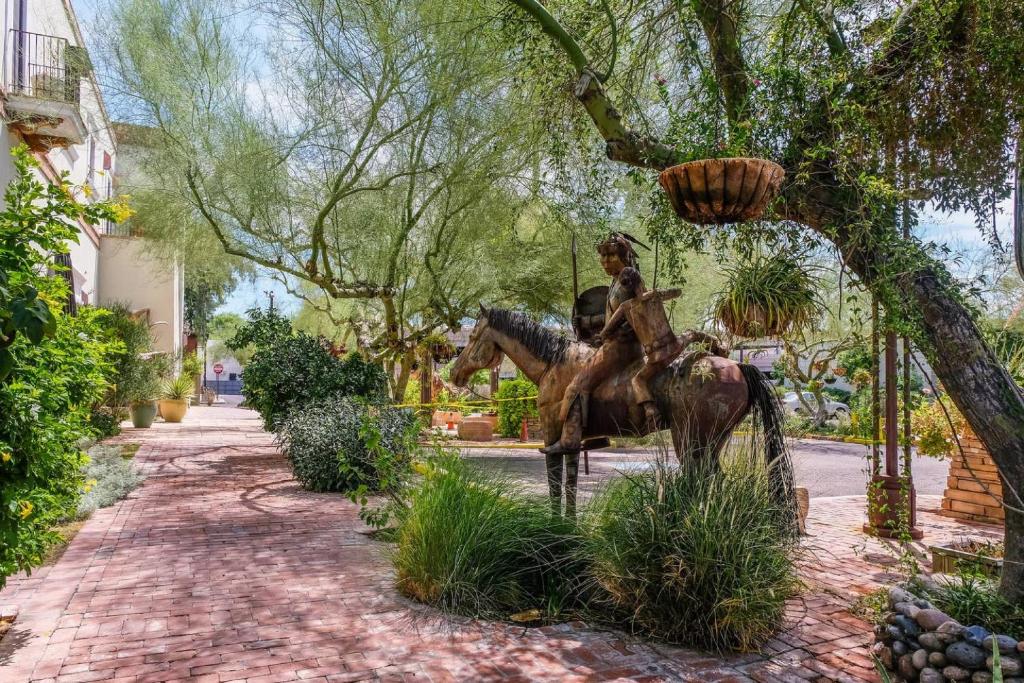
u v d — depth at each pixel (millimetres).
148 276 20797
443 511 4914
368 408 9453
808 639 4109
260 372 12711
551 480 5473
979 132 4227
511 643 4043
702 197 3496
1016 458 3709
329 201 10211
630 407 5090
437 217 10898
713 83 4410
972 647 3135
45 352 4289
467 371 5871
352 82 9492
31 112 10406
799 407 18438
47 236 3973
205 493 8922
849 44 4414
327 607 4633
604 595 4512
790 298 4613
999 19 3781
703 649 3955
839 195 4129
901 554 4945
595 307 5828
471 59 8570
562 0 5578
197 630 4195
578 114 5953
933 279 3869
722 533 3982
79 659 3750
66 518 7062
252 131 10273
